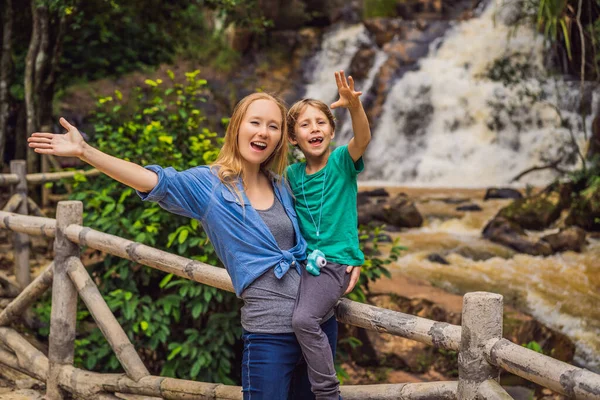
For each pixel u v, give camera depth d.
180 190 2.59
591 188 9.62
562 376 2.11
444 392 2.64
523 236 8.83
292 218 2.75
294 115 2.83
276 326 2.64
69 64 12.64
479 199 10.98
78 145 2.46
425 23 15.50
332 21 16.17
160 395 3.55
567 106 13.09
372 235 9.19
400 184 12.99
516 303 7.14
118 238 3.70
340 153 2.71
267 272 2.65
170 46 13.85
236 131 2.69
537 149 12.96
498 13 15.18
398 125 14.16
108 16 12.14
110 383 3.75
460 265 8.22
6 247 7.84
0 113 9.28
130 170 2.51
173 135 5.36
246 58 14.95
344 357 5.36
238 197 2.67
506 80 11.80
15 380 4.53
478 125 13.66
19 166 6.34
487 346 2.41
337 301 2.70
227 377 4.89
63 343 4.00
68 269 3.96
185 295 4.96
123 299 4.79
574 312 6.93
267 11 15.62
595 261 8.37
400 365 6.20
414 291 7.03
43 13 8.86
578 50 12.95
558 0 9.13
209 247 4.72
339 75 2.57
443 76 14.38
